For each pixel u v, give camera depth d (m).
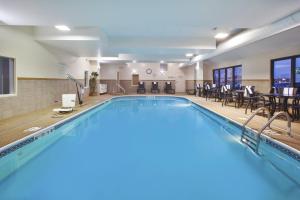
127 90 21.86
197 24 6.11
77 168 3.68
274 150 4.20
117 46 9.39
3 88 6.27
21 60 6.89
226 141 5.28
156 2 4.48
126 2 4.45
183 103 13.68
